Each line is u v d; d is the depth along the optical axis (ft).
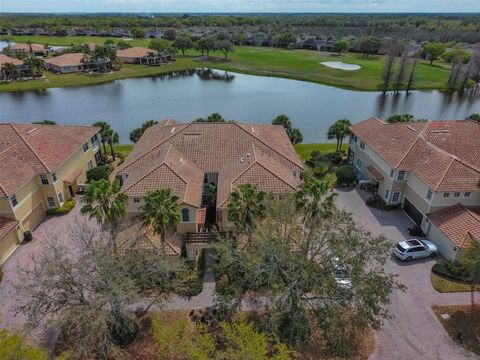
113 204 105.50
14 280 117.08
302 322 90.12
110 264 91.71
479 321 101.45
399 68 424.05
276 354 84.12
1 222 128.67
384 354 92.32
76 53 514.68
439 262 122.52
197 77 469.98
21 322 101.60
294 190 129.29
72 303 90.74
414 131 166.09
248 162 139.13
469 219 125.39
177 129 164.14
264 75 467.93
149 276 99.60
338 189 171.83
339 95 382.83
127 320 92.53
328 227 94.32
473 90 413.18
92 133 181.88
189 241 121.90
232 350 79.51
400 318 102.32
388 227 143.74
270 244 93.45
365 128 186.09
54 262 93.97
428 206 136.56
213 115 208.95
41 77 437.99
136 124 287.69
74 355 90.58
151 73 474.49
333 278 88.99
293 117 309.01
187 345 83.05
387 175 156.15
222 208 124.26
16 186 130.93
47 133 164.86
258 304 106.32
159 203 106.01
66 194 159.22
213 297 109.91
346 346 89.45
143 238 114.21
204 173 148.87
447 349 93.86
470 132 168.25
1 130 156.15
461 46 629.10
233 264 104.88
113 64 490.49
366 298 84.23
